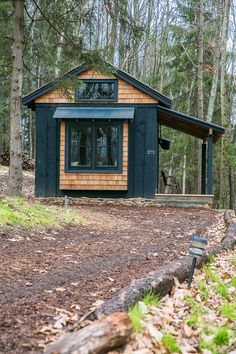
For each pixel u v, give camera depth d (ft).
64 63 34.27
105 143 44.14
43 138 45.01
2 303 10.51
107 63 34.83
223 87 59.62
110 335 7.93
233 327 11.66
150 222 31.32
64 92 35.83
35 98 44.73
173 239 23.71
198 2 66.69
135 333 9.14
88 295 11.69
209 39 70.49
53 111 44.96
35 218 23.56
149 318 10.30
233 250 22.21
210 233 26.89
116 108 44.19
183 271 14.74
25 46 32.73
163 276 12.98
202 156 53.16
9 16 31.68
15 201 26.14
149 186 44.09
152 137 44.21
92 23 32.86
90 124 44.06
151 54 109.91
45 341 8.51
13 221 21.49
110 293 11.98
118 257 17.46
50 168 44.91
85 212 33.76
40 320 9.57
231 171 85.51
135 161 44.42
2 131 87.81
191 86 72.43
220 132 44.73
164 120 49.52
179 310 12.07
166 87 76.43
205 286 14.62
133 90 44.42
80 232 24.09
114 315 8.65
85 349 7.38
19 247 18.07
